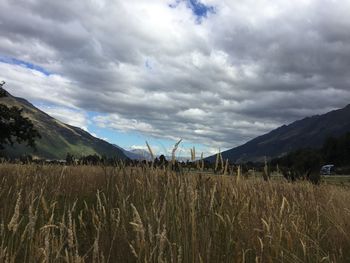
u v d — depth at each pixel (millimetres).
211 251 4062
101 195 6168
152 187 5070
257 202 5215
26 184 6594
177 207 4289
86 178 8312
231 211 4469
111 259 4129
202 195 4695
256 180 6293
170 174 4902
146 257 3535
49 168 8891
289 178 8047
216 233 4238
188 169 4926
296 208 6031
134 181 6043
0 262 3242
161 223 4148
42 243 3504
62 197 6410
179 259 3520
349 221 5660
